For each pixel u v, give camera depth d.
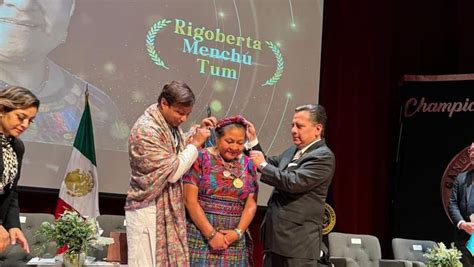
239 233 2.87
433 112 6.54
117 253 2.94
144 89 5.49
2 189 2.71
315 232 3.08
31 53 5.07
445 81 6.57
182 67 5.64
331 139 6.56
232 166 2.93
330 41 6.62
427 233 6.32
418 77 6.66
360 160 6.68
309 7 6.25
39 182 5.04
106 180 5.31
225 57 5.84
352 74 6.70
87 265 3.12
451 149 6.41
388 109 6.84
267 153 5.93
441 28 7.06
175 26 5.64
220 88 5.79
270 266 3.13
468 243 4.46
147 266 2.68
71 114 5.19
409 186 6.46
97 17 5.36
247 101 5.90
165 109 2.79
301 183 3.02
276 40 6.08
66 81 5.20
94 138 5.29
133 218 2.72
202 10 5.77
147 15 5.55
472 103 6.43
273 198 3.17
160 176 2.68
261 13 6.03
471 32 6.84
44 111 5.09
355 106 6.68
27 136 5.02
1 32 4.98
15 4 5.04
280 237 3.04
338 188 6.56
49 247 4.17
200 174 2.88
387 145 6.82
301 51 6.18
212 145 3.26
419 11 7.03
